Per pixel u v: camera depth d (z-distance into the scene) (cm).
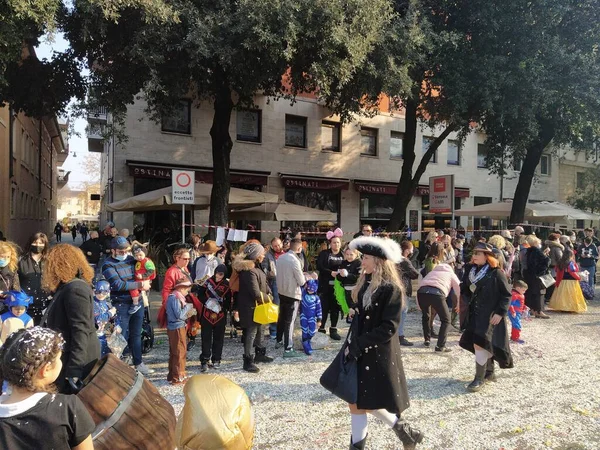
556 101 1330
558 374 579
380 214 2231
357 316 351
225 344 730
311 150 2005
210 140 1753
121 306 557
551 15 1224
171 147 1684
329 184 1997
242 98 1353
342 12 917
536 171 2838
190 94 1708
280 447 381
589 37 1339
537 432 412
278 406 469
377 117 2181
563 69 1277
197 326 691
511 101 1258
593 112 1345
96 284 473
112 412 239
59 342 196
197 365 614
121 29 889
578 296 1002
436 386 534
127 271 562
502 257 525
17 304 466
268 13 853
